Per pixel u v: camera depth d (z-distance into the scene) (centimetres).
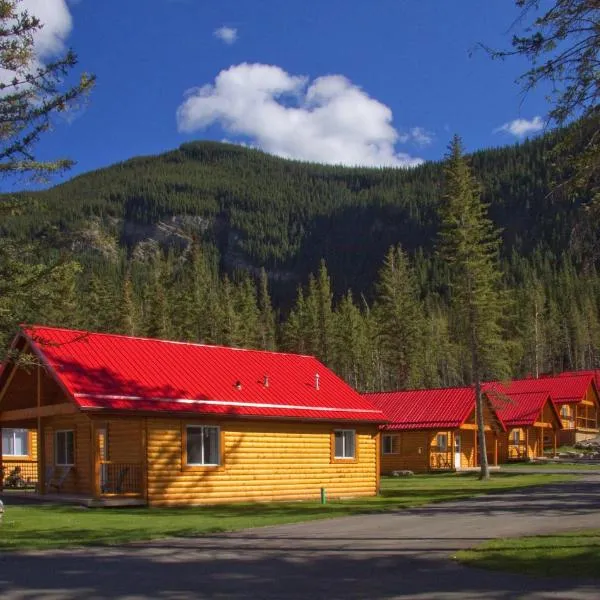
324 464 2717
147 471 2253
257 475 2516
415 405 4800
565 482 3294
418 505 2305
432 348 8950
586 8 1311
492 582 1049
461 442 4859
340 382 3020
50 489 2603
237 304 8569
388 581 1076
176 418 2333
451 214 3966
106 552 1389
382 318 6888
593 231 1413
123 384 2294
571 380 6625
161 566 1223
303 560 1277
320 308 8150
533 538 1448
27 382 2600
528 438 5544
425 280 14125
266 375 2772
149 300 7606
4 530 1684
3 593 998
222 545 1472
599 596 944
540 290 10394
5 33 1777
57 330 2412
